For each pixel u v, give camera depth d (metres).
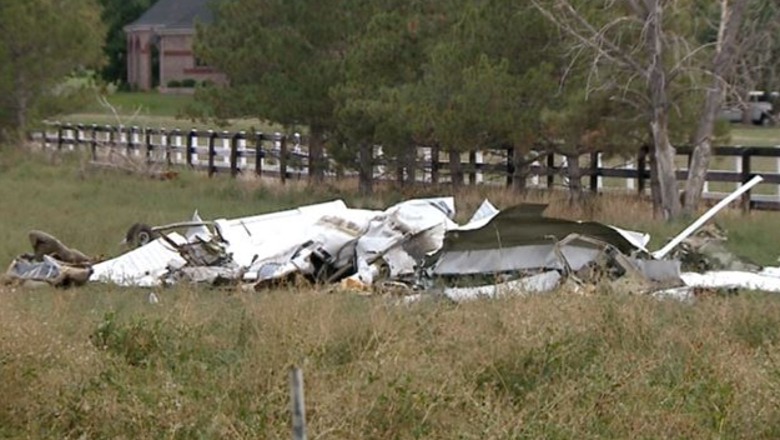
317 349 29.19
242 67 85.12
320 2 83.56
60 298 39.22
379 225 47.81
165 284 46.03
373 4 83.06
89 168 104.00
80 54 117.69
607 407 25.22
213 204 80.31
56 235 61.66
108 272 48.09
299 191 86.44
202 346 30.77
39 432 25.00
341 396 24.95
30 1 113.12
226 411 25.17
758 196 76.75
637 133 70.38
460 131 70.88
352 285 44.19
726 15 65.50
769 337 32.47
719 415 24.83
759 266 50.72
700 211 68.31
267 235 51.28
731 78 69.56
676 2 68.19
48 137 132.75
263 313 33.62
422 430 24.28
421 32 77.69
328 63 83.38
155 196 84.81
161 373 27.89
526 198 75.00
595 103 67.75
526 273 44.50
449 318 33.12
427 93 72.69
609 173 77.81
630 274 43.19
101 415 25.20
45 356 27.34
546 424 24.14
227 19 86.81
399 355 27.92
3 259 54.53
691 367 27.98
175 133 114.69
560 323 30.83
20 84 116.25
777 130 134.12
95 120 166.12
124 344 30.44
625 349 30.47
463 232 44.94
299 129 108.31
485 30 71.38
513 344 28.69
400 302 38.28
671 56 68.19
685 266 49.31
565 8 67.88
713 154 73.75
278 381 26.25
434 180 83.81
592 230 45.00
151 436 24.42
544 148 73.94
